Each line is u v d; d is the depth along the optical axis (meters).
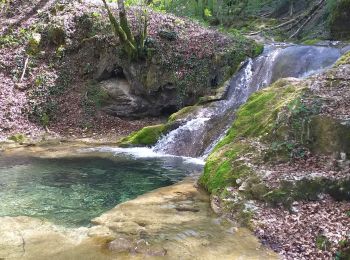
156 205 6.86
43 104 15.72
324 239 5.04
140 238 5.45
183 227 5.87
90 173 9.39
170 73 15.10
